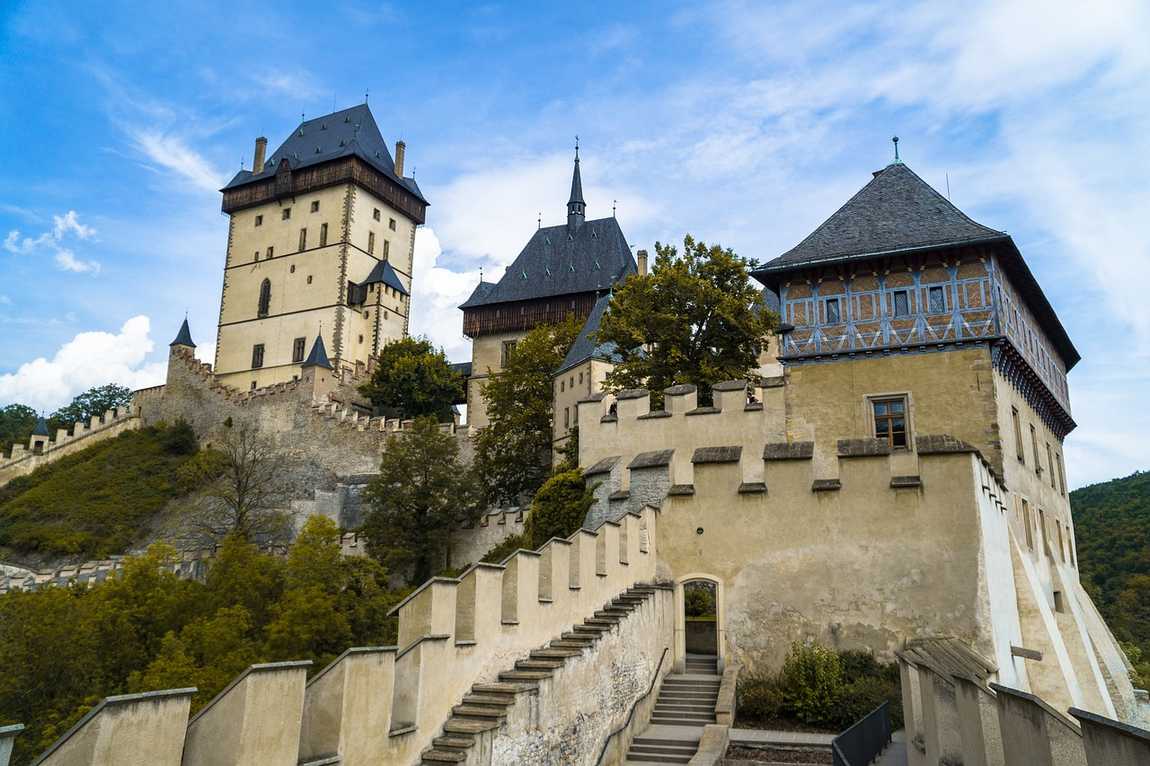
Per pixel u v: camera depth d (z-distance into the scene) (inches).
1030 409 1438.2
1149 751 286.0
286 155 3656.5
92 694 1174.3
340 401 3038.9
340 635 1357.0
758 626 983.6
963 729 510.6
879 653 931.3
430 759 515.5
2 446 3700.8
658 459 1132.5
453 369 3302.2
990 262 1198.3
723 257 1606.8
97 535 2546.8
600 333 1641.2
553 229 3304.6
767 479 1022.4
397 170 3791.8
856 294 1261.1
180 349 3299.7
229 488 2458.2
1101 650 1456.7
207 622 1264.8
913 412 1197.1
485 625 621.0
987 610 903.1
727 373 1503.4
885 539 959.6
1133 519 3129.9
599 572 871.7
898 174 1395.2
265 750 382.0
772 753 773.9
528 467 2219.5
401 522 1847.9
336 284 3319.4
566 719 665.6
